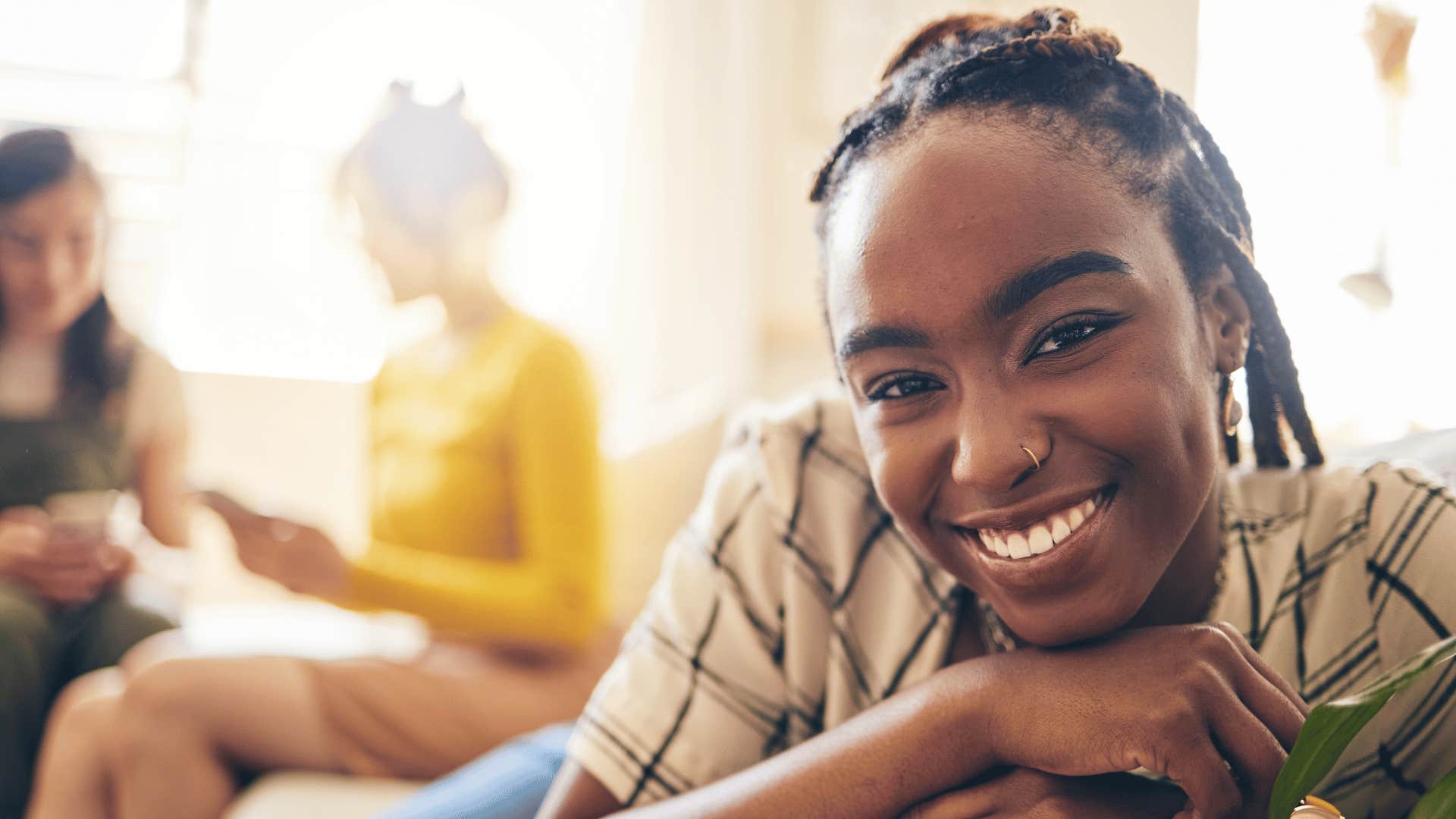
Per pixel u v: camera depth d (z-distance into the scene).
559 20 2.38
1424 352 1.57
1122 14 1.35
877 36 2.13
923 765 0.53
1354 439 1.61
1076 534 0.48
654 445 1.63
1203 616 0.61
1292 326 1.66
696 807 0.58
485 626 1.33
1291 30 1.65
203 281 2.33
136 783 1.21
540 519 1.37
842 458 0.71
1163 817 0.50
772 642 0.70
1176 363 0.48
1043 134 0.48
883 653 0.67
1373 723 0.59
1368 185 1.64
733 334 2.12
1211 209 0.54
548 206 2.37
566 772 0.70
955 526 0.51
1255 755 0.47
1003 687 0.52
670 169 2.20
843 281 0.50
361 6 2.36
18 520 1.50
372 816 1.17
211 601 2.27
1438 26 1.61
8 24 2.24
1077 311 0.46
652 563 1.57
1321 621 0.61
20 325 1.57
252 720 1.25
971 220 0.46
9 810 1.39
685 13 2.20
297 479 2.29
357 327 2.39
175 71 2.31
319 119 2.36
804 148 2.21
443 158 1.45
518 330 1.44
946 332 0.47
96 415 1.62
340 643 1.62
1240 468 0.68
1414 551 0.60
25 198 1.54
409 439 1.46
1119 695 0.49
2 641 1.40
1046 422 0.47
